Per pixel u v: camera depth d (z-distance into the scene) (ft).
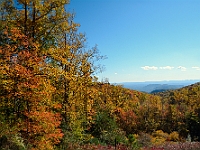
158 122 225.35
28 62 32.45
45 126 34.17
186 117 216.74
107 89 126.21
